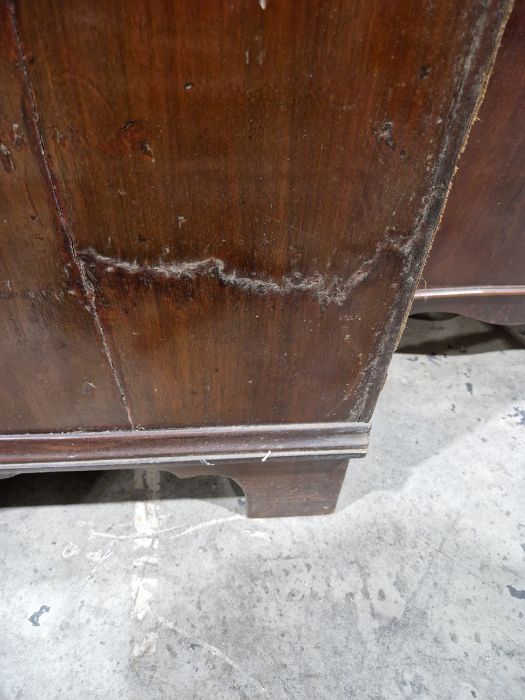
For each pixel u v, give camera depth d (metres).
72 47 0.40
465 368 1.41
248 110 0.44
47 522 1.02
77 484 1.09
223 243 0.55
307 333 0.67
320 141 0.47
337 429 0.82
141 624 0.88
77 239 0.53
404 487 1.10
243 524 1.03
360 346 0.69
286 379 0.74
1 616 0.88
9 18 0.38
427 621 0.89
